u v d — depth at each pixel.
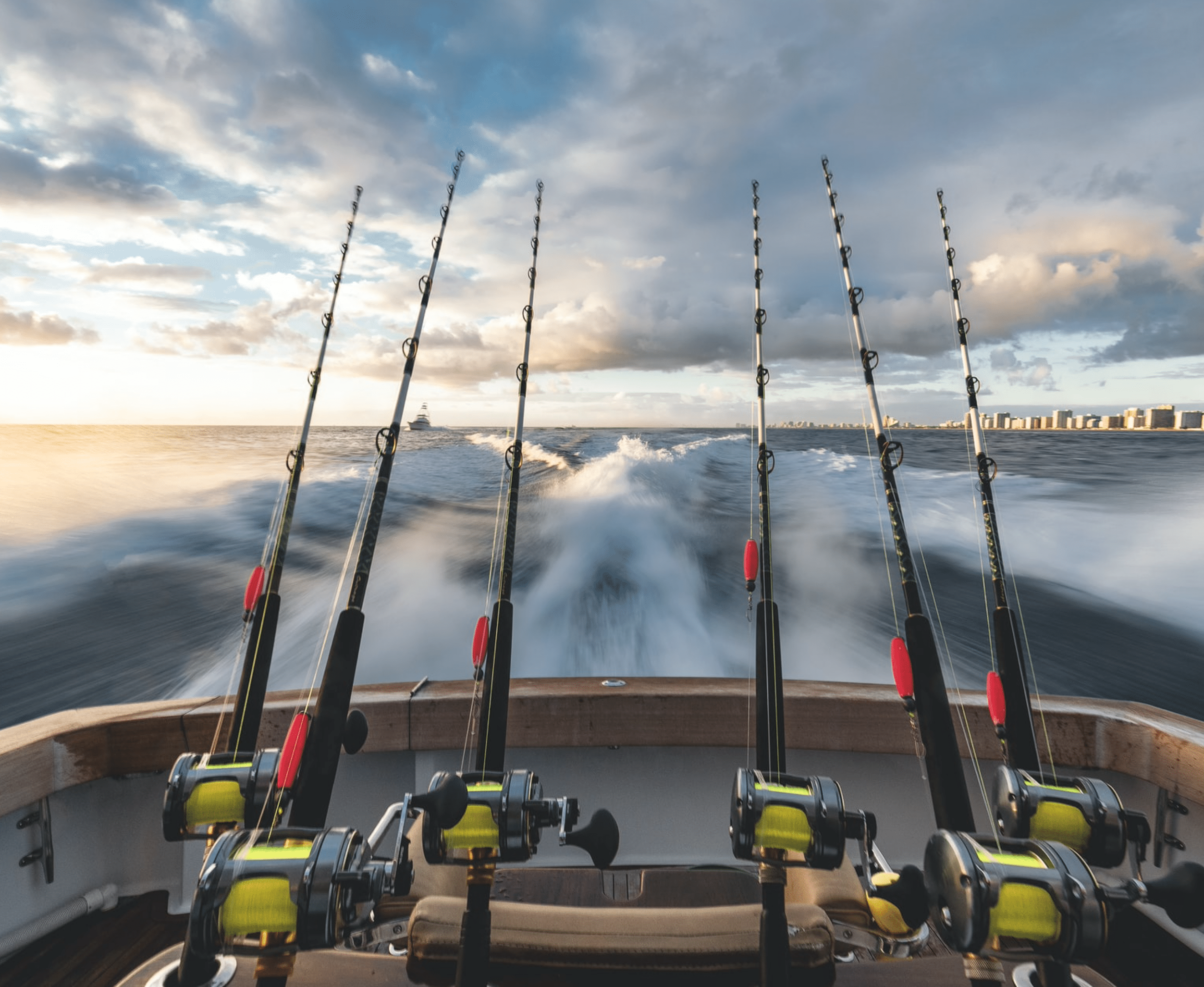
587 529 12.05
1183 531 11.88
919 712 1.46
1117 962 1.74
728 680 2.23
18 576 9.94
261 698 1.69
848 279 2.04
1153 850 1.83
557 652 7.38
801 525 12.48
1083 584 9.36
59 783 1.80
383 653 7.20
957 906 0.90
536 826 1.10
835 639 7.60
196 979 1.16
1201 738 1.74
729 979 1.03
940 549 11.12
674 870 1.64
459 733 2.05
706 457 19.14
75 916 1.84
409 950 1.13
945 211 2.19
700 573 9.77
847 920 1.41
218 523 13.18
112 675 6.87
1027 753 1.57
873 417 1.83
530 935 1.05
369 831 2.08
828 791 1.09
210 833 1.24
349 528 12.70
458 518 13.23
